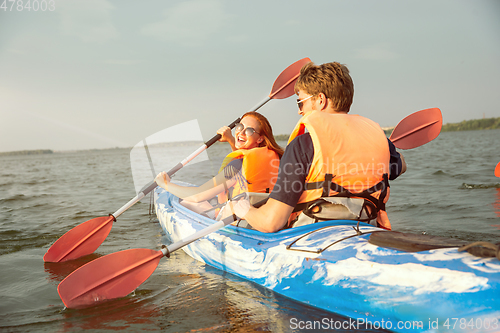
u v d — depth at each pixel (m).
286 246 1.77
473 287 1.12
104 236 2.88
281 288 1.75
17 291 2.08
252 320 1.55
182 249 2.75
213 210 2.68
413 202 4.50
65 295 1.79
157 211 3.50
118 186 7.89
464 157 11.53
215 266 2.27
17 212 4.78
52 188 7.86
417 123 2.70
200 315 1.64
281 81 3.24
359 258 1.45
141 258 2.00
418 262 1.29
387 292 1.31
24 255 2.88
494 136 33.22
